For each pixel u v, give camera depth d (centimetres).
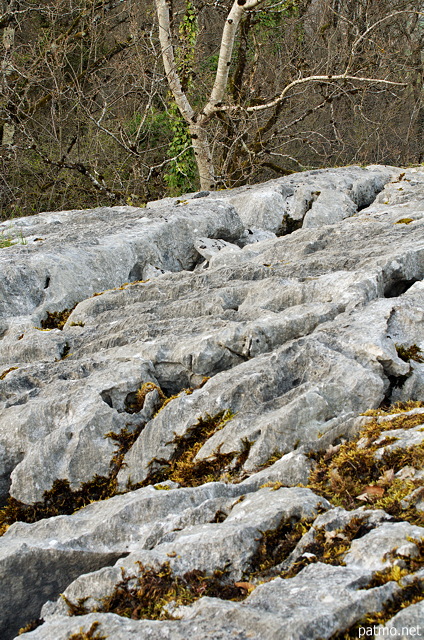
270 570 244
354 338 370
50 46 1438
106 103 1438
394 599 209
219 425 349
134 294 540
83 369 419
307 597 213
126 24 1812
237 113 1442
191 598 239
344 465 290
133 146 1445
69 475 353
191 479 332
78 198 1523
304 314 413
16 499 356
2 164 1460
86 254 615
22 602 290
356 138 1844
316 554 242
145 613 243
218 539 252
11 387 412
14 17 1555
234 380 367
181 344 409
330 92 1562
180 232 704
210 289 508
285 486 291
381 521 247
